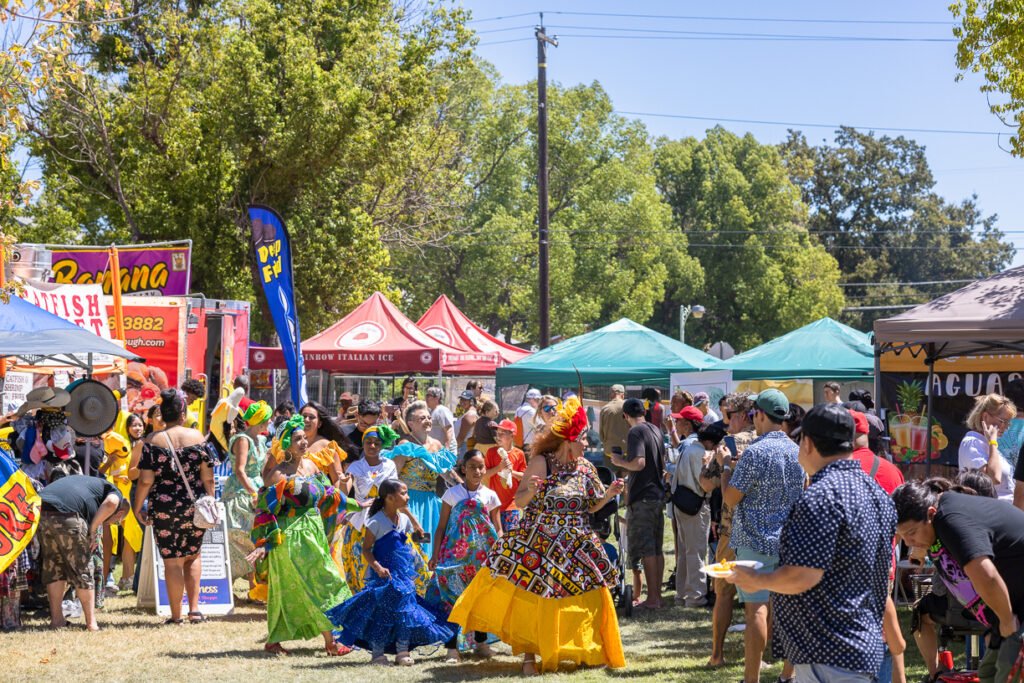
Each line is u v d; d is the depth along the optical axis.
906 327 9.68
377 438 9.76
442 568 8.23
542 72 29.62
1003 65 11.80
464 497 8.30
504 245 51.47
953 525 5.20
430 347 19.66
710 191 64.25
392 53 29.19
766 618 6.68
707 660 8.09
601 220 55.56
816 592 4.17
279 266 15.35
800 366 17.75
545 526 7.48
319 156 27.30
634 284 56.88
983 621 5.82
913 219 81.69
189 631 9.30
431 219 34.75
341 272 28.78
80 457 10.61
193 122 27.11
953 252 81.69
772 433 6.73
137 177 27.53
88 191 28.20
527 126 55.00
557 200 57.00
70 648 8.45
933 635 6.80
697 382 15.52
